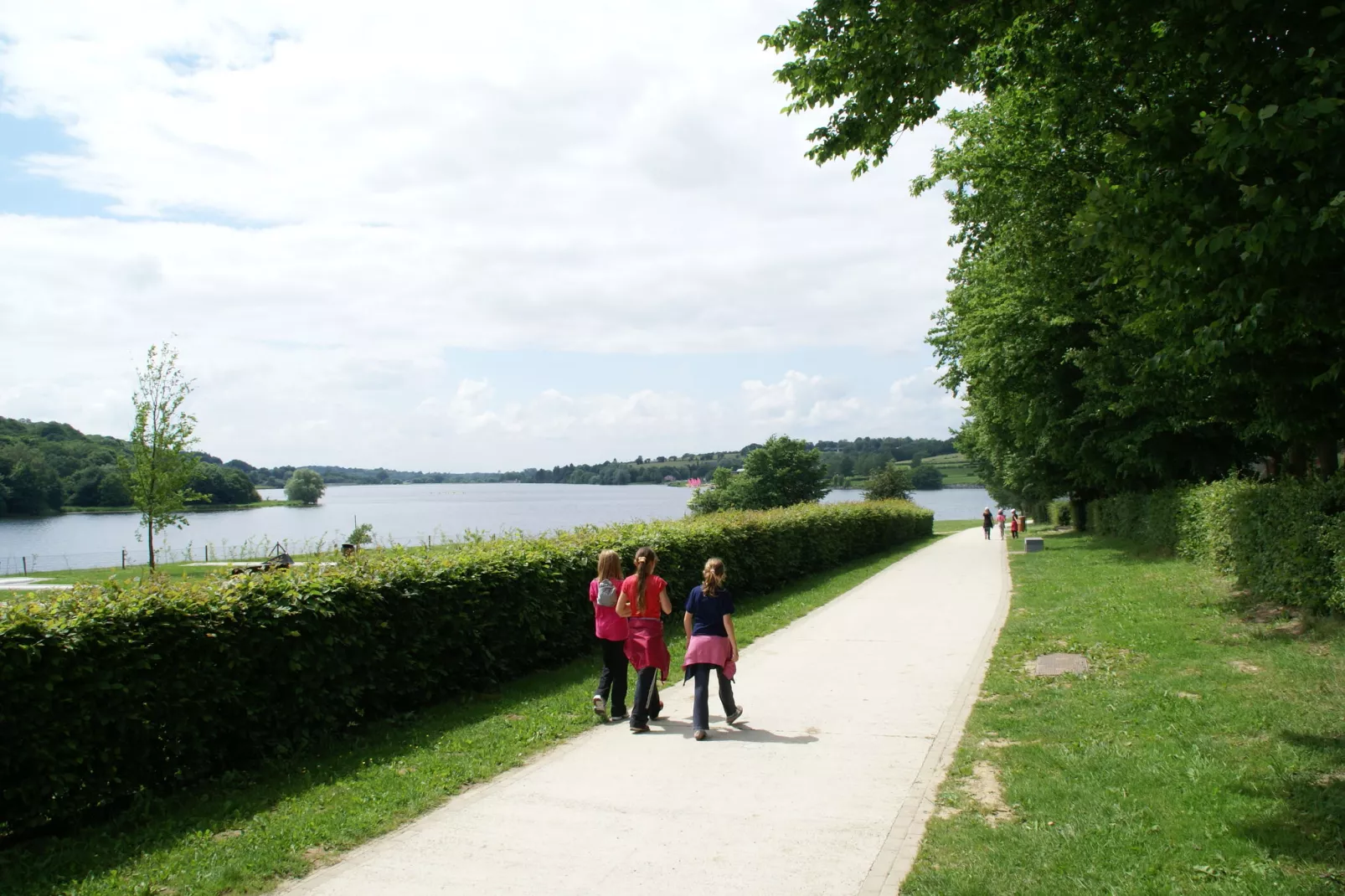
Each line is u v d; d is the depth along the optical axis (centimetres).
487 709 908
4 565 3684
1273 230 509
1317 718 697
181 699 646
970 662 1070
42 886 491
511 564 1075
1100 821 526
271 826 573
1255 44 627
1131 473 2730
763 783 643
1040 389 2784
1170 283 601
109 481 8781
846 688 953
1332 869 450
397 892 473
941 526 7300
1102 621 1284
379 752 752
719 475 7606
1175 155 640
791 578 2256
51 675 563
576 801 614
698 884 473
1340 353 734
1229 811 529
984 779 632
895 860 495
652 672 821
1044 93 1339
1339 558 985
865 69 834
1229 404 1325
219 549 4238
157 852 536
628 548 1377
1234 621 1156
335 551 988
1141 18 723
